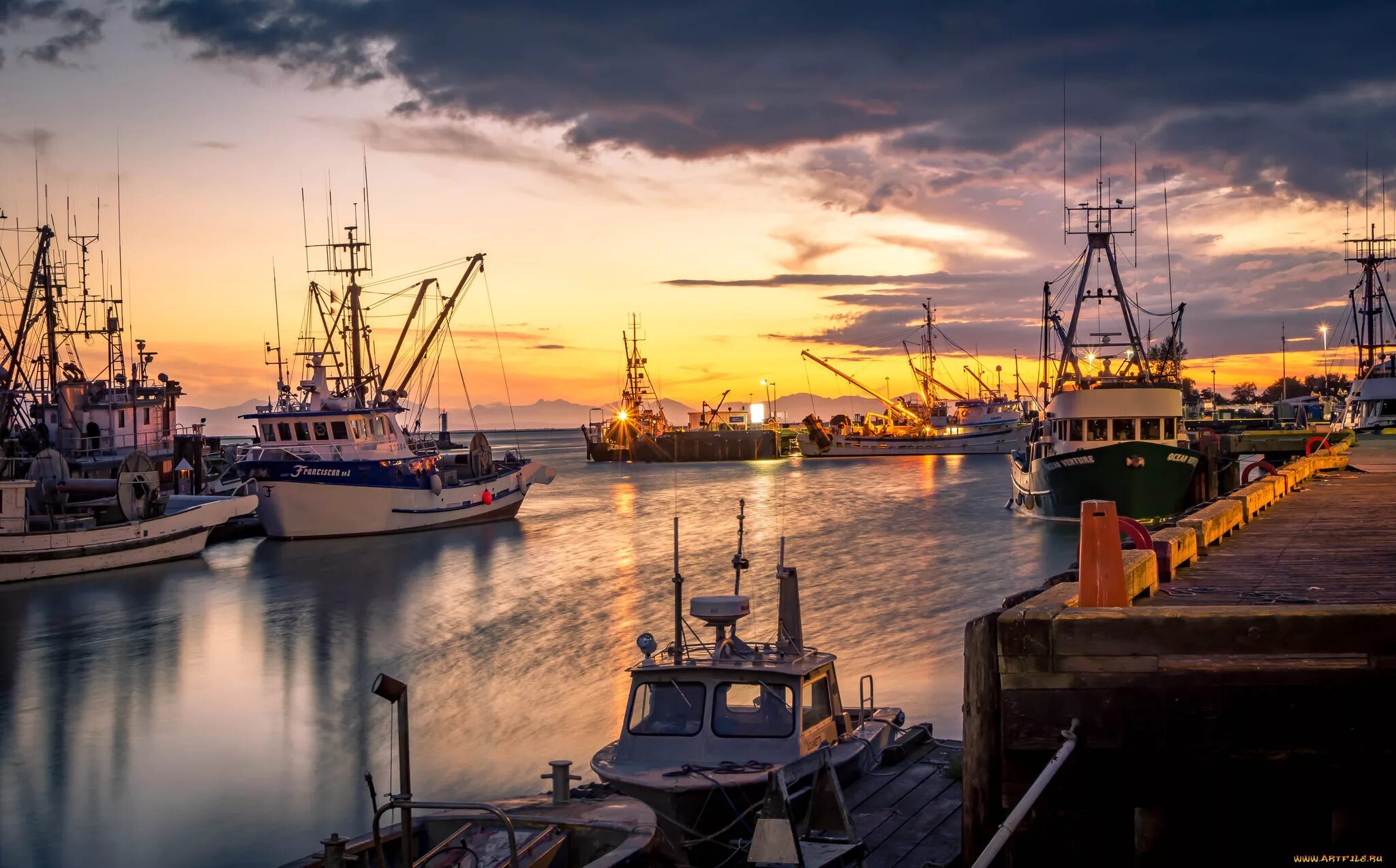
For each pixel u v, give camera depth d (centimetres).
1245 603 1216
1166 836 868
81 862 1912
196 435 7481
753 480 12588
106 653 3650
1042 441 6169
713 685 1517
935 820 1400
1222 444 5475
